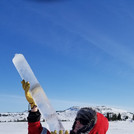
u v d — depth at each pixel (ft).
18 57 4.96
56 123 5.02
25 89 4.91
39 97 4.96
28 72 4.94
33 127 5.01
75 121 5.40
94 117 5.28
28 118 5.02
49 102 5.04
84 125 5.25
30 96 4.94
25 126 87.04
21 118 406.41
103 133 5.47
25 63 4.97
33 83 4.94
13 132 61.98
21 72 4.96
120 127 85.81
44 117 5.01
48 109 4.99
